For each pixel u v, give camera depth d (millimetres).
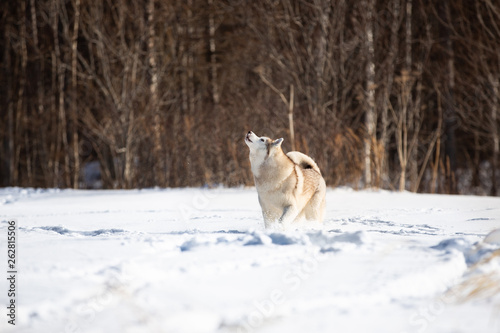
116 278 3814
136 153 20344
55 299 3387
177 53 25141
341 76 20875
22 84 25406
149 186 18828
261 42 22109
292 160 7367
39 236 6066
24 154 28344
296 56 21156
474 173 24047
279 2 22562
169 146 18641
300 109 19438
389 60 20734
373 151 15992
